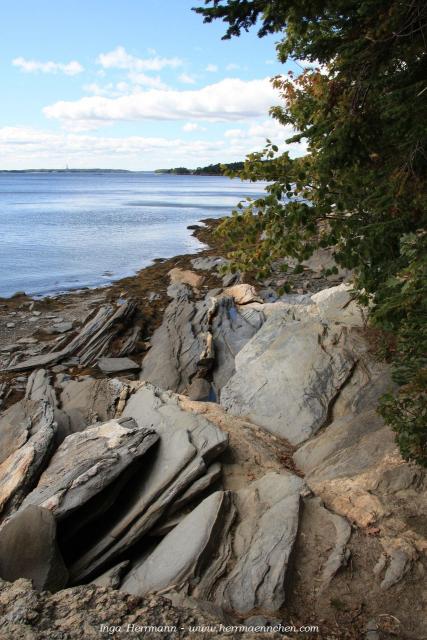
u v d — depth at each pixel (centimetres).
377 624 543
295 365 1194
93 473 744
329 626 547
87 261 4000
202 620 421
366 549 634
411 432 529
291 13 579
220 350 1673
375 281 638
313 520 684
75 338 1903
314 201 730
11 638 381
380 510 699
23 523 645
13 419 1077
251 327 1781
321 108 762
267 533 649
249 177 773
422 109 541
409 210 577
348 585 592
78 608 419
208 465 830
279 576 588
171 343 1753
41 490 762
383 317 546
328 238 676
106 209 9119
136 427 951
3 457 973
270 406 1140
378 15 526
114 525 740
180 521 726
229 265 772
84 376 1622
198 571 616
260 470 885
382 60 575
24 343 2041
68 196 13688
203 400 1477
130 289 2908
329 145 628
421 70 570
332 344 1222
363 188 682
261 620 538
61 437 1036
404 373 590
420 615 551
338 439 944
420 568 602
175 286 2705
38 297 2814
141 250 4544
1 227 6156
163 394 1167
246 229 754
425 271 524
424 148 586
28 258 4094
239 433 1003
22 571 621
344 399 1092
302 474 906
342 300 1441
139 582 632
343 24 609
